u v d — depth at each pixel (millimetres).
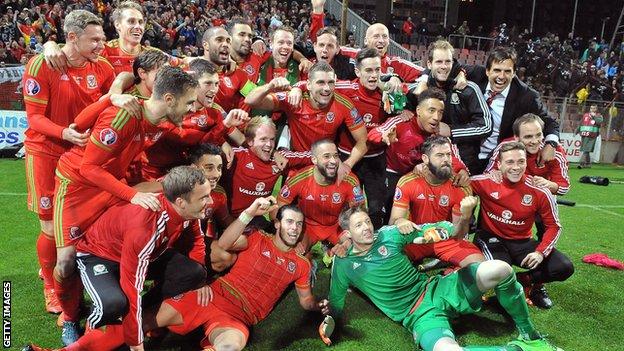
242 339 3217
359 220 3635
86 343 3113
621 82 20188
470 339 3809
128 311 3066
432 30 25484
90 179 3195
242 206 4566
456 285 3617
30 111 3680
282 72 5672
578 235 6840
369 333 3826
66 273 3416
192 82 3180
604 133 15109
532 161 4680
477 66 5121
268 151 4293
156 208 3074
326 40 5418
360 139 4695
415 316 3664
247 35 5266
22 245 5324
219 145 4277
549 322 4145
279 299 3930
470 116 4867
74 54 3734
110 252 3207
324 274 4930
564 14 29000
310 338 3730
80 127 3471
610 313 4344
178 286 3346
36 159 3791
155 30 15180
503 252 4406
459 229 3791
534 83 19891
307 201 4391
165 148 3998
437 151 4016
